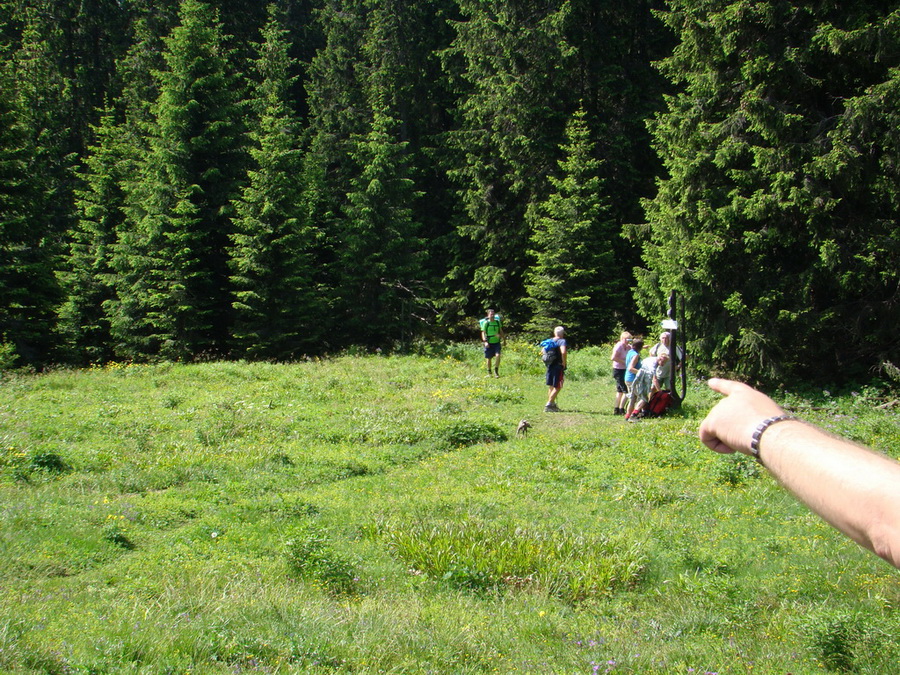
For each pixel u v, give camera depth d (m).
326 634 5.16
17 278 28.02
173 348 29.77
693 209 20.39
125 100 38.41
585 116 30.19
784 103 18.48
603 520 8.97
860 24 17.28
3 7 43.62
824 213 17.56
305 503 9.59
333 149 36.94
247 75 40.59
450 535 7.84
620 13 30.91
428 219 37.28
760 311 18.70
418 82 37.09
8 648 4.23
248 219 29.36
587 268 28.92
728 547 7.70
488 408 17.88
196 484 10.77
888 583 6.14
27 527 8.23
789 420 1.09
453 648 5.09
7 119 28.53
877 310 18.16
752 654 4.88
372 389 19.78
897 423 14.84
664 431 14.28
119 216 34.31
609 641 5.34
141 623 5.08
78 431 13.77
